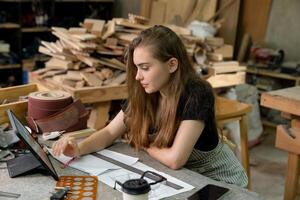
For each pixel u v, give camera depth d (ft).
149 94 5.82
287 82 15.21
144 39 5.39
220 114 8.39
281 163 12.43
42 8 16.44
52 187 4.75
